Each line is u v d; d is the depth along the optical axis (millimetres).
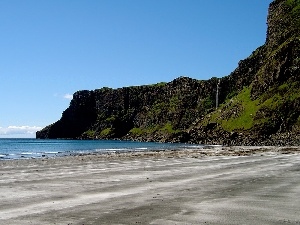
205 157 59062
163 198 18188
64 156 67062
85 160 52688
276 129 165625
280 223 12805
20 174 31625
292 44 186875
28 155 76000
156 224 12617
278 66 186375
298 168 36938
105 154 73000
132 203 16781
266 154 69625
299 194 19344
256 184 23734
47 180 26688
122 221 13086
